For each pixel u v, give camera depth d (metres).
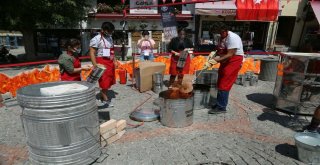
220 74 4.61
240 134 3.92
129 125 4.21
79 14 14.10
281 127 4.21
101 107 5.08
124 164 3.07
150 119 4.38
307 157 3.04
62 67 4.22
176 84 4.36
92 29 17.05
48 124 2.60
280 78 5.02
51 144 2.70
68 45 4.21
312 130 3.71
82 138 2.83
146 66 6.24
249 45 17.00
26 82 6.01
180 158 3.21
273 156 3.27
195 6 16.16
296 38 18.27
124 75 7.30
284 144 3.60
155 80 6.23
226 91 4.62
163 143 3.59
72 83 3.26
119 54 16.75
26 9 11.86
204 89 5.13
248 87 7.13
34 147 2.77
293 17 17.98
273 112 4.95
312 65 4.42
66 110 2.61
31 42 15.61
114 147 3.47
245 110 5.05
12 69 12.23
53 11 12.80
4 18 12.24
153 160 3.16
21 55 18.36
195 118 4.57
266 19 16.38
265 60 7.85
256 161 3.15
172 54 6.25
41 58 16.55
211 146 3.52
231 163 3.11
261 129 4.12
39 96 2.53
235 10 16.12
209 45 16.41
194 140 3.69
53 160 2.76
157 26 17.11
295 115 4.73
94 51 4.71
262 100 5.79
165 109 4.07
